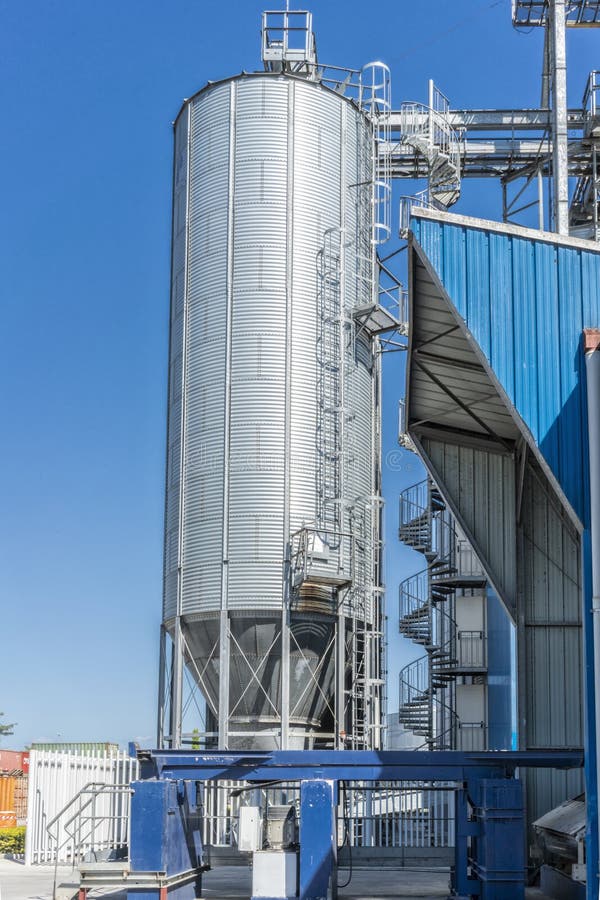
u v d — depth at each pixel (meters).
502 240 21.14
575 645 28.30
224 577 37.81
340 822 34.59
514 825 21.70
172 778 22.86
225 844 34.31
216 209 40.62
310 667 37.97
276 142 40.50
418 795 35.25
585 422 20.42
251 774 22.98
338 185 41.34
